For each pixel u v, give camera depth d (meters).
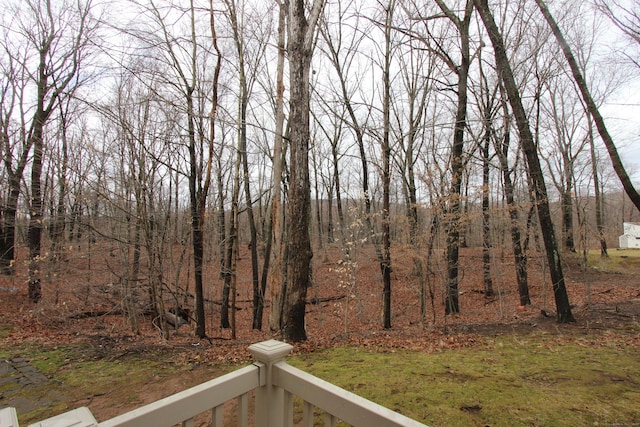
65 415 1.10
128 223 7.67
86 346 6.19
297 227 5.95
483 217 8.88
